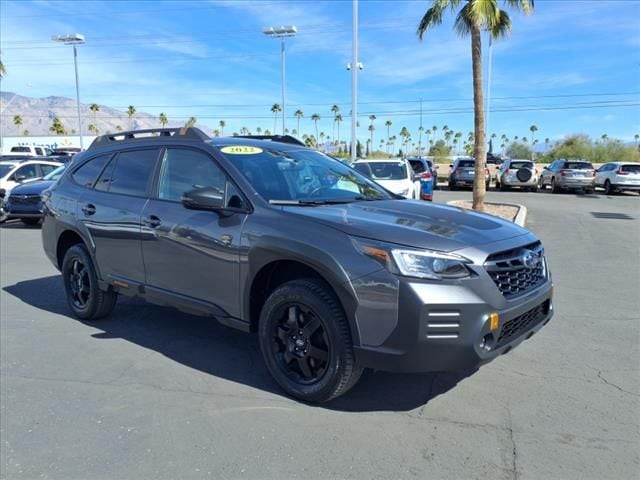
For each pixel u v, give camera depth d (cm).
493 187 2966
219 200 377
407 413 345
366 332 313
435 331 298
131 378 405
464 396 369
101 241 495
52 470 287
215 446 308
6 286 702
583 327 516
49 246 579
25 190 1321
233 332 510
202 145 432
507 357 439
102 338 495
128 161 495
